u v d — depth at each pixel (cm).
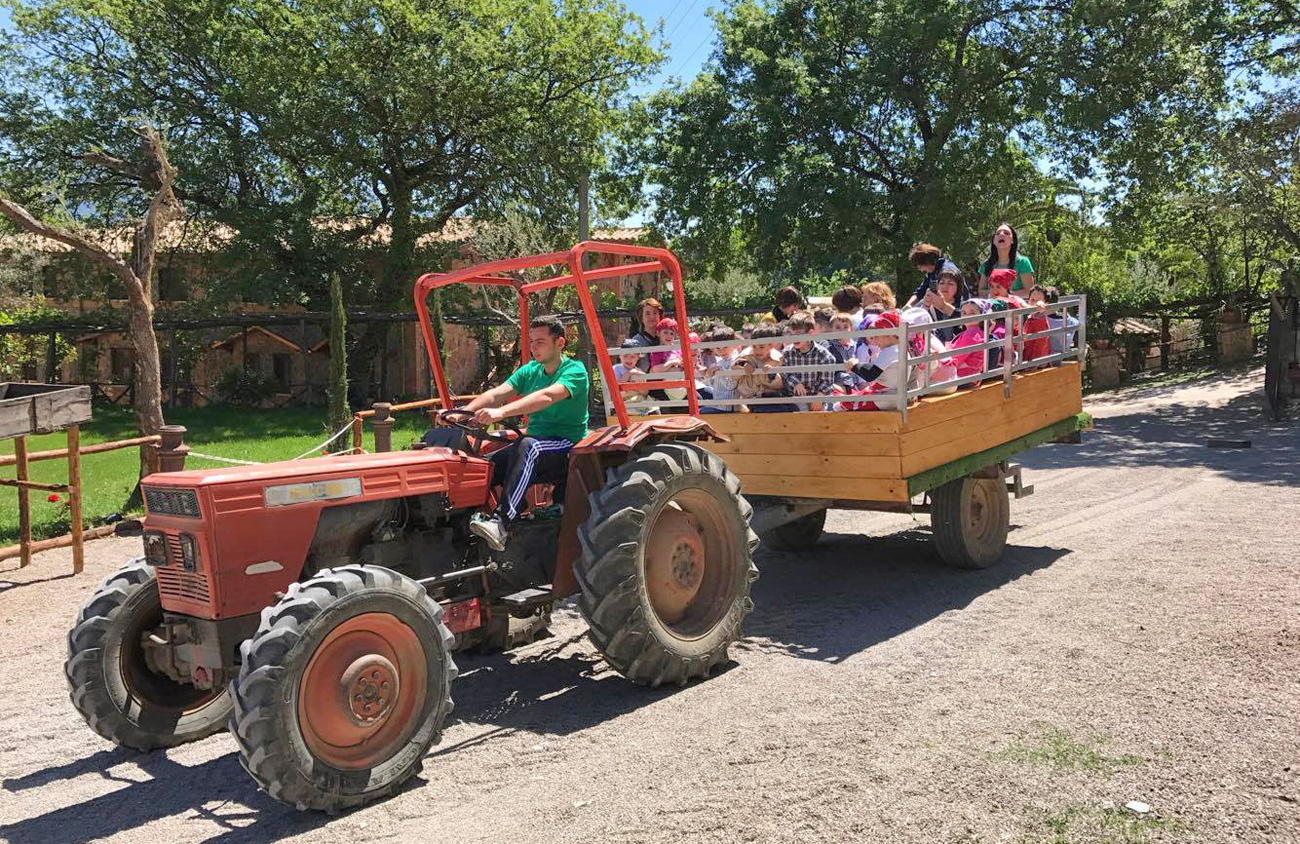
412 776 406
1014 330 743
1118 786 354
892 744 403
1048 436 783
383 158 2898
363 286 2969
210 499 400
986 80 2381
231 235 2942
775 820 342
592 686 518
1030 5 2359
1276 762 368
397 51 2692
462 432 510
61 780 434
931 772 374
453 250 2989
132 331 1133
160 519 424
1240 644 506
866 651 541
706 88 2486
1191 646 508
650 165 2811
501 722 469
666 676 497
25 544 887
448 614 476
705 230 2589
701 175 2523
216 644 409
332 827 367
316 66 2708
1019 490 764
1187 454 1312
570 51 2811
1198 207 2689
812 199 2267
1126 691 449
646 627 485
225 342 3112
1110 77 2153
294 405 2938
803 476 666
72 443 861
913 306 816
